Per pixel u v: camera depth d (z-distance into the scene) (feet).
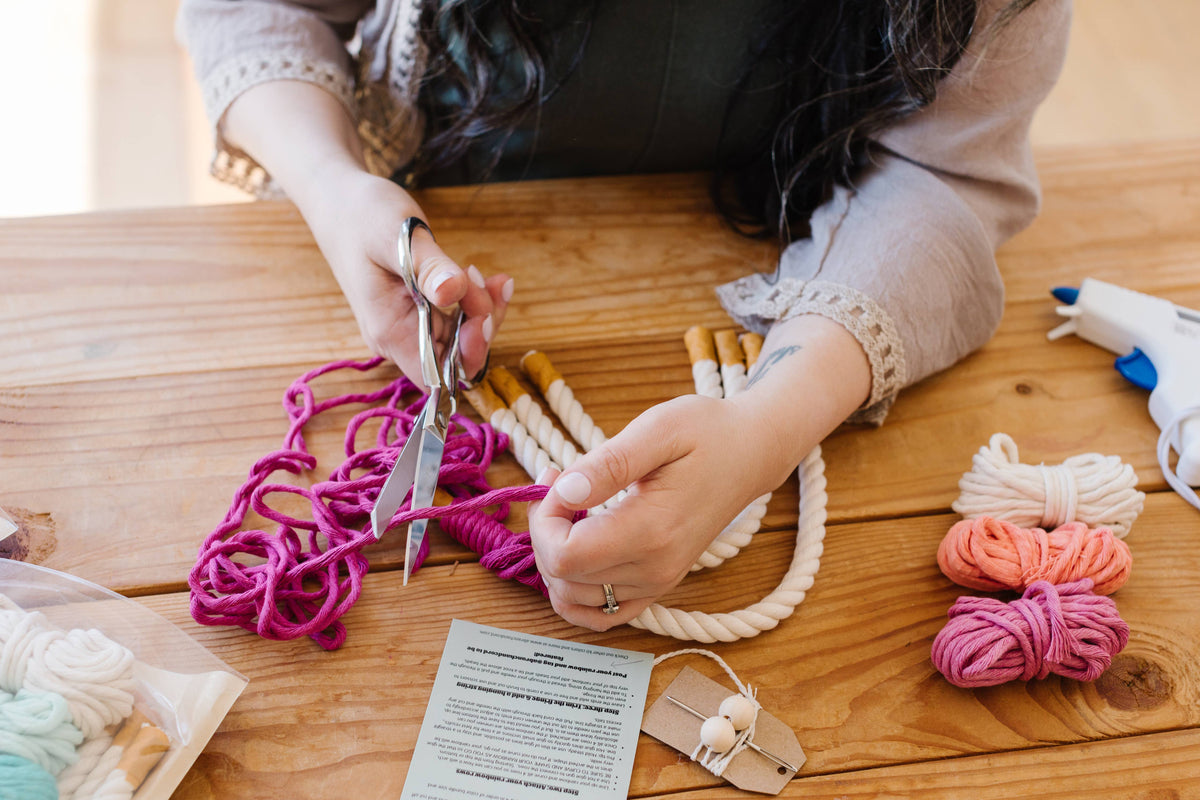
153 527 2.50
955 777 2.21
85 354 2.85
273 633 2.26
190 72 6.16
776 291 2.89
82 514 2.51
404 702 2.24
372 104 3.43
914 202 2.89
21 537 2.45
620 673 2.32
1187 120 6.27
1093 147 3.82
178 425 2.72
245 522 2.53
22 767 1.81
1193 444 2.73
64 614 2.19
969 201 2.97
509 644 2.35
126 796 1.92
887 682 2.35
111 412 2.73
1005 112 2.89
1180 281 3.34
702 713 2.25
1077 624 2.26
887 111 2.90
